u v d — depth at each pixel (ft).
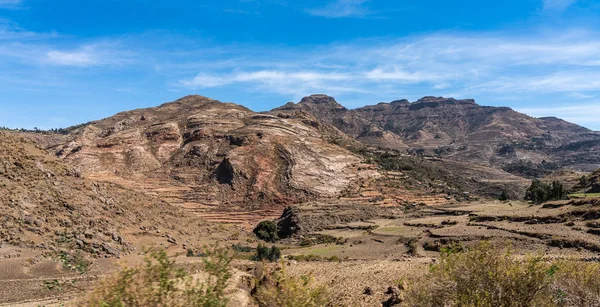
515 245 161.99
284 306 34.47
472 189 562.25
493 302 36.60
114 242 128.77
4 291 78.33
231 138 558.15
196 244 173.99
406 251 196.75
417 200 430.20
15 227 112.16
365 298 78.59
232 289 41.11
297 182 457.68
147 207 198.80
